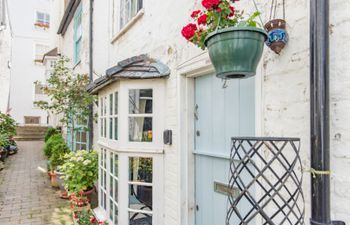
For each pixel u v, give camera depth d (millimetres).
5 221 4062
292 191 1510
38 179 6758
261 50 1314
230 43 1270
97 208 4344
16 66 16672
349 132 1257
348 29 1273
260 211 1247
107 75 3156
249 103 2002
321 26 1228
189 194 2676
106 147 3732
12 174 7246
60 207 4715
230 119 2201
